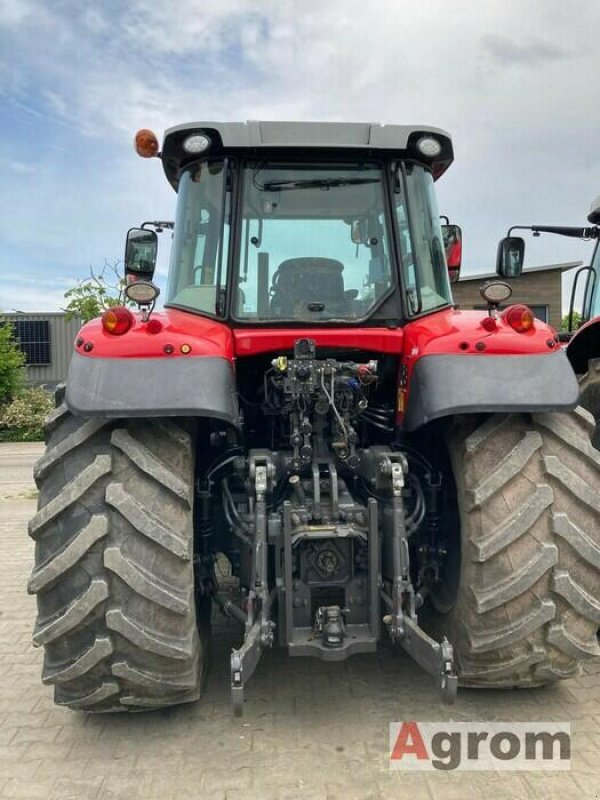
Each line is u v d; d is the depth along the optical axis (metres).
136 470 2.84
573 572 2.92
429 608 3.58
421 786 2.66
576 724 3.08
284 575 3.01
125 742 3.01
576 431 3.08
